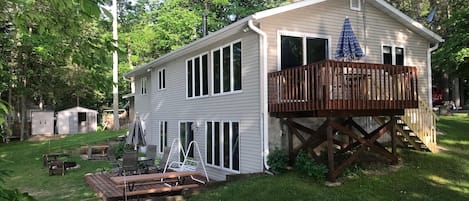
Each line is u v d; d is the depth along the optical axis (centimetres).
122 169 1370
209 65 1423
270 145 1102
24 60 2725
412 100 1095
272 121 1112
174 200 961
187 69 1628
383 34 1355
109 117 3997
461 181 1017
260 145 1105
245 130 1182
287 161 1090
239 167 1211
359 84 1005
